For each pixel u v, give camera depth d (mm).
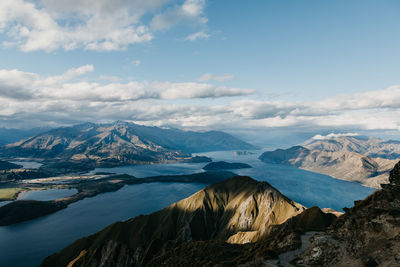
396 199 54594
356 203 63594
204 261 86375
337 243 53906
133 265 188000
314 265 50188
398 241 44312
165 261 108938
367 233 50875
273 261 56719
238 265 62406
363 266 43625
